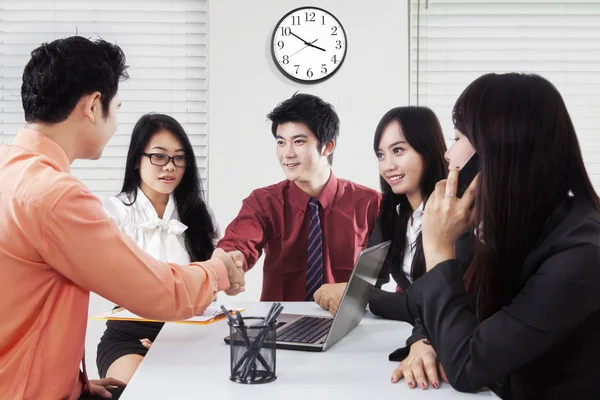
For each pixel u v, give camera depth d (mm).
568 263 905
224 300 3094
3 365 1086
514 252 982
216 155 3113
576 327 924
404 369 1029
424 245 1069
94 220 1090
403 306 1533
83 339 1187
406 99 3145
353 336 1366
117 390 1417
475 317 982
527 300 913
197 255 2156
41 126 1213
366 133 3135
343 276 2314
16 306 1094
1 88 3150
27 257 1091
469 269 1139
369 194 2377
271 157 3123
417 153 1829
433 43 3238
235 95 3111
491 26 3242
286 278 2336
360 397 928
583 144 3268
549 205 971
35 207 1066
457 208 1049
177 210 2145
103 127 1265
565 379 969
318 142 2225
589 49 3262
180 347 1258
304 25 3104
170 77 3203
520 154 968
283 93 3121
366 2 3115
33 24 3160
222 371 1073
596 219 950
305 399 916
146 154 2031
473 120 1001
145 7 3197
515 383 1032
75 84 1193
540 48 3256
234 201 3117
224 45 3102
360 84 3127
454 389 970
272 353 1016
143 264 1122
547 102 973
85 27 3178
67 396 1158
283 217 2324
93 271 1086
